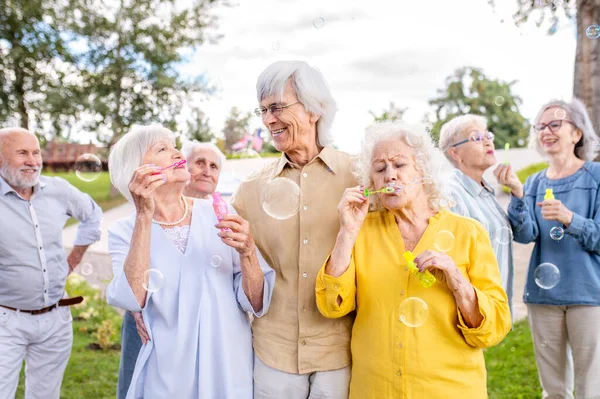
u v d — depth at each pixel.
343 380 1.79
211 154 2.69
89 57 10.04
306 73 1.79
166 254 1.76
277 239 1.84
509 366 3.76
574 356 2.49
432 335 1.59
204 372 1.71
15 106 9.70
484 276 1.63
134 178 1.61
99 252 6.81
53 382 2.69
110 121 10.08
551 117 2.62
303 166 1.88
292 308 1.81
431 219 1.70
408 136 1.67
